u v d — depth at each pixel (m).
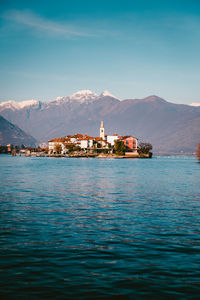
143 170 102.06
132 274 14.72
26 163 155.38
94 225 24.59
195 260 16.62
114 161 188.88
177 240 20.47
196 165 154.50
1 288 13.16
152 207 32.88
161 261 16.45
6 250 18.09
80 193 43.78
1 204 34.06
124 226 24.31
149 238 20.89
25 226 24.12
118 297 12.52
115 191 46.38
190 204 34.84
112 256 17.20
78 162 170.75
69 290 13.06
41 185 53.56
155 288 13.30
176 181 63.28
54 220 26.31
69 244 19.41
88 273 14.80
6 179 64.38
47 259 16.64
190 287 13.40
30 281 13.86
